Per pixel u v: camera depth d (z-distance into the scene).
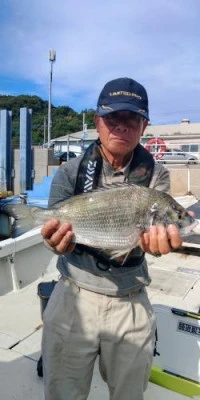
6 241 4.02
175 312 2.41
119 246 1.66
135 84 1.68
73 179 1.79
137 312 1.76
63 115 61.28
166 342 2.44
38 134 54.09
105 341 1.75
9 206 1.85
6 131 14.45
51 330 1.80
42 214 1.78
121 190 1.69
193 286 4.14
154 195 1.67
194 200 8.17
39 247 4.49
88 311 1.73
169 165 10.73
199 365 2.36
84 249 1.71
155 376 2.45
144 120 1.75
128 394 1.80
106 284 1.71
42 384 2.54
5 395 2.42
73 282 1.76
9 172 14.65
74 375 1.79
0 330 3.21
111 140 1.69
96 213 1.69
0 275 3.96
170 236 1.55
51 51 21.92
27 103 64.56
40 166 15.09
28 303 3.77
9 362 2.77
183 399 2.36
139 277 1.76
